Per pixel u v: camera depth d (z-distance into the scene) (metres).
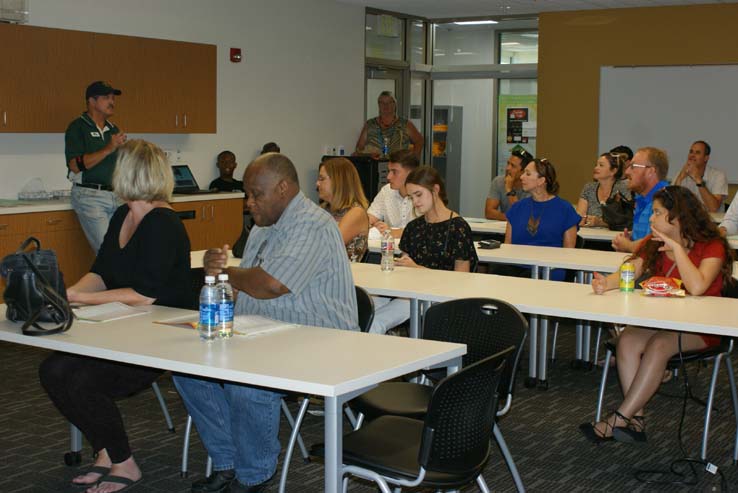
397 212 6.19
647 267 4.21
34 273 2.98
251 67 9.23
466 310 3.28
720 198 8.30
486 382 2.55
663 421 4.47
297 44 9.79
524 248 5.59
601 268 4.86
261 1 9.28
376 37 11.01
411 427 2.91
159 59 7.76
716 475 3.72
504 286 4.18
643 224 5.43
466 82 11.76
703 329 3.34
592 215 6.98
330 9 10.21
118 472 3.43
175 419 4.44
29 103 6.74
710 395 3.87
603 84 10.54
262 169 3.16
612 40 10.45
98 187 6.68
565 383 5.19
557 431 4.29
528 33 11.30
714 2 9.83
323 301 3.21
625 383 3.99
